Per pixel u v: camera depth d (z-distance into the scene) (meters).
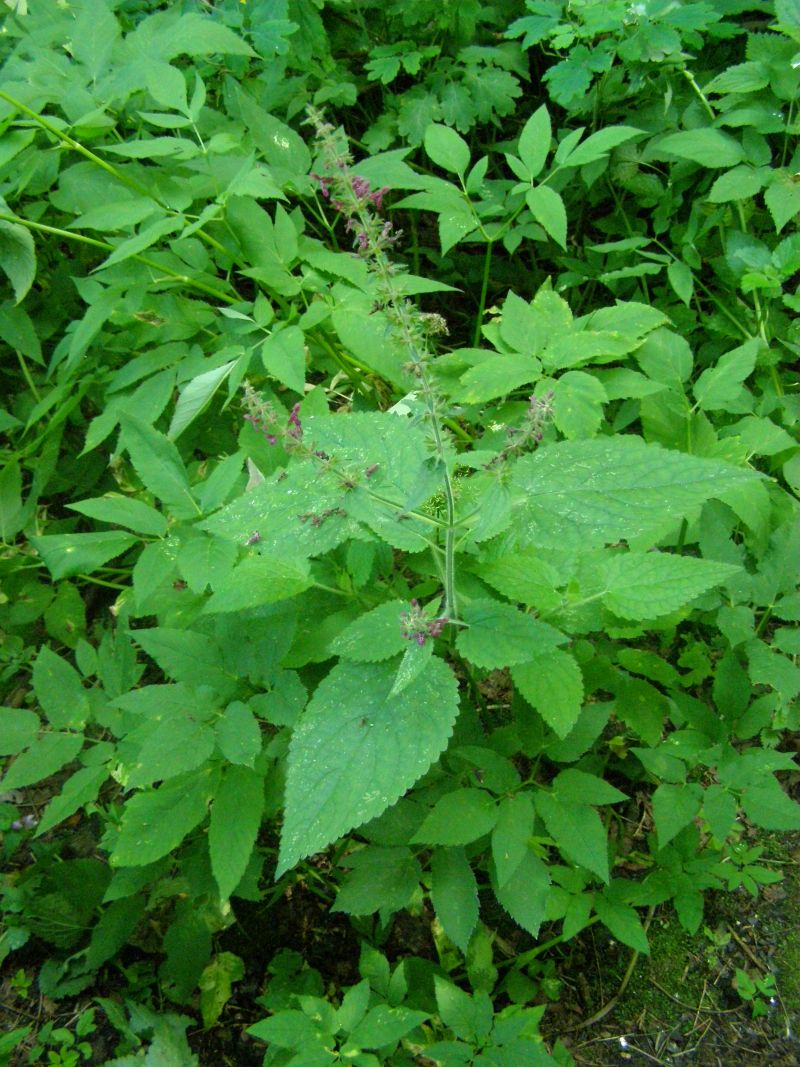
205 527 0.54
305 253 0.76
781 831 0.73
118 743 0.64
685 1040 0.65
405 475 0.53
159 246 0.80
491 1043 0.56
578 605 0.60
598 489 0.48
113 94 0.70
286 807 0.49
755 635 0.70
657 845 0.67
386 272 0.45
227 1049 0.65
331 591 0.61
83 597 0.87
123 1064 0.61
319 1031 0.55
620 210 0.93
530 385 0.80
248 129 0.83
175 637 0.60
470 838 0.58
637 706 0.67
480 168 0.81
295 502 0.53
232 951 0.69
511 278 1.00
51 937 0.67
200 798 0.58
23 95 0.69
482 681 0.78
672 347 0.78
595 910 0.68
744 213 0.89
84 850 0.73
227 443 0.82
